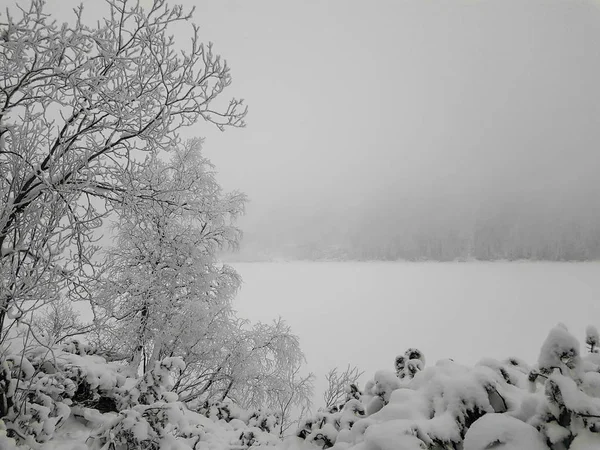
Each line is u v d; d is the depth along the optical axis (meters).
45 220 3.59
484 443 1.94
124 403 3.04
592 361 2.92
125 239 7.80
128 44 3.60
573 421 1.86
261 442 3.80
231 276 9.03
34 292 3.34
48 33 3.24
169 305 7.75
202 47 3.62
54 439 3.34
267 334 8.67
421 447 1.89
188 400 7.60
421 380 2.84
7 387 3.10
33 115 3.59
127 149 4.00
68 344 5.15
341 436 2.65
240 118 4.02
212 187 8.41
